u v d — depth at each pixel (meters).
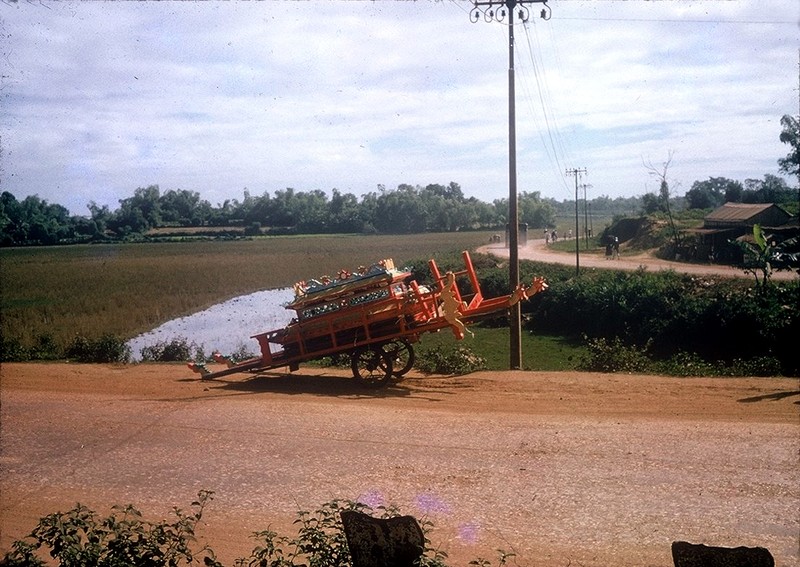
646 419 11.55
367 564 5.87
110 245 101.50
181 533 6.95
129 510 6.88
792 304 25.47
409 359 15.45
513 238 20.56
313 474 9.78
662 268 43.16
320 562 6.15
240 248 91.81
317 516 8.45
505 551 7.48
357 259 71.38
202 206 145.50
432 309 14.77
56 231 105.94
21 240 102.88
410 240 103.06
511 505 8.58
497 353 27.50
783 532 7.63
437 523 8.19
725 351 25.62
